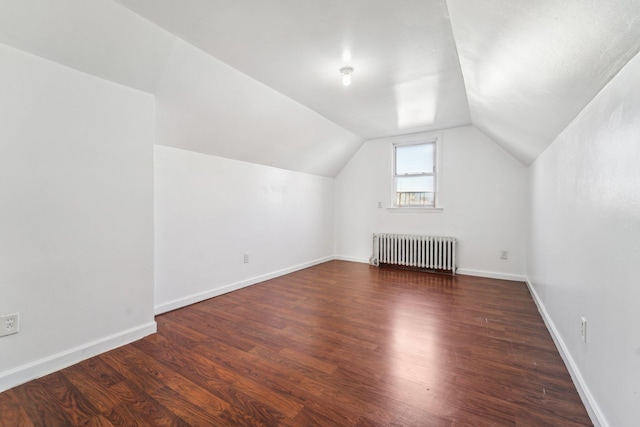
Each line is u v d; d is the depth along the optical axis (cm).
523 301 306
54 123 177
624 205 108
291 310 281
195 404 149
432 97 301
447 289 350
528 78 153
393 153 483
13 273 164
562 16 93
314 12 170
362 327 242
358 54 217
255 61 229
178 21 180
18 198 165
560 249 204
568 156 184
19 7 149
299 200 458
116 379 170
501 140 356
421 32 189
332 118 376
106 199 202
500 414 141
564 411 143
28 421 137
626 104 106
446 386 163
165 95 234
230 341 217
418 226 461
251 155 360
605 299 125
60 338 182
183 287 293
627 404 104
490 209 406
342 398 153
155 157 268
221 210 332
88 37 174
